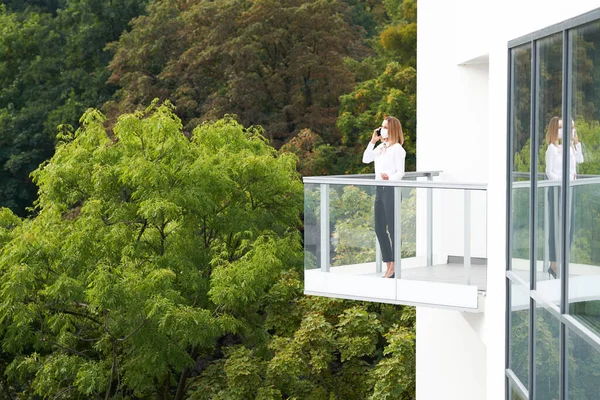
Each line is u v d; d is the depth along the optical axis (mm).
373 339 20516
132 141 22312
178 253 22078
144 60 40000
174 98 38656
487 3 11602
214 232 24062
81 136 22922
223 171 22594
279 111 37656
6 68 44688
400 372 18297
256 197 23812
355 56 40125
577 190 7258
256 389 20578
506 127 9914
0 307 20812
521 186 9398
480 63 13805
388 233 11898
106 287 19438
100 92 43531
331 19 37969
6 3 48812
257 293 21969
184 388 24109
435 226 11820
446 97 14227
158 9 40062
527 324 9273
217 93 37438
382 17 45375
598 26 6656
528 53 8984
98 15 45469
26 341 23094
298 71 37031
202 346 21734
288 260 23203
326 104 37938
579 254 7238
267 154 23812
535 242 8859
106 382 21875
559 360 7980
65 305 22625
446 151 14258
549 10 8039
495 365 10672
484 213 13211
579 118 7164
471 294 11227
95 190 22250
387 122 12555
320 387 20906
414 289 11703
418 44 14578
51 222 23047
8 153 42500
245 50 36719
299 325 22078
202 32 38906
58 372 21891
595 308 6852
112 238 21141
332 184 12344
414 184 11664
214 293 20406
